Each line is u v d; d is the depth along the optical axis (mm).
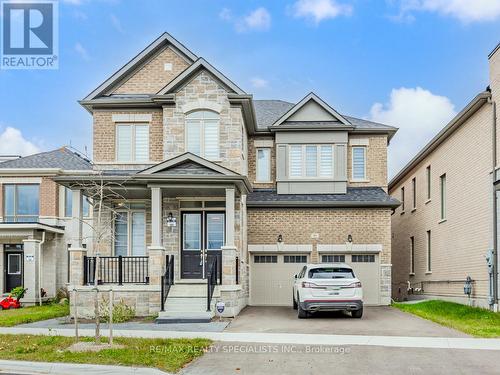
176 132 21438
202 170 19688
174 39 23359
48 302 26516
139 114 22703
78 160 29266
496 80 19219
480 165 20500
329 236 24391
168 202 21703
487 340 13438
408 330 15188
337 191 25469
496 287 18938
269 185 26141
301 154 25844
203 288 19641
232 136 21297
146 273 21594
